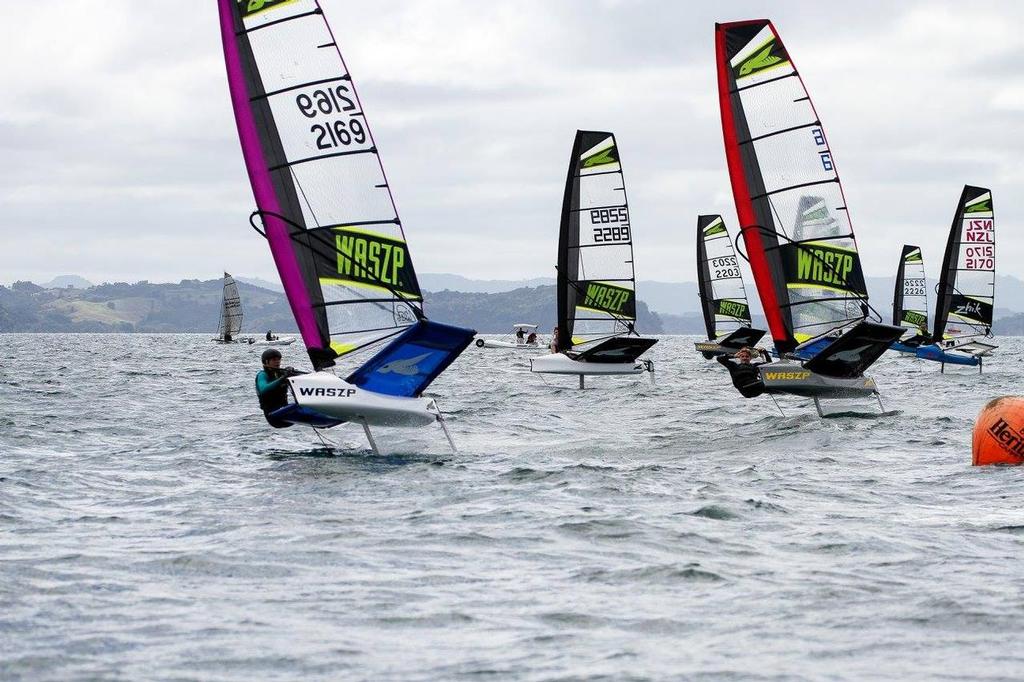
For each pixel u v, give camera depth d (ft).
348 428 174.60
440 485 119.96
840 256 208.74
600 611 68.95
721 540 91.04
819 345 207.10
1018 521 99.91
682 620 66.80
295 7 149.07
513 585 75.61
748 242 211.20
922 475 130.52
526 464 138.10
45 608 68.80
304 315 150.51
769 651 60.44
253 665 58.13
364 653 60.29
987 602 70.23
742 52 208.95
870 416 194.29
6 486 117.91
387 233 150.71
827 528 96.48
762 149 209.26
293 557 84.07
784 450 155.22
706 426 192.95
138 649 60.64
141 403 238.27
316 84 149.59
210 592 73.46
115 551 86.33
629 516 100.83
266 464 137.69
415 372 141.18
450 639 63.05
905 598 71.72
